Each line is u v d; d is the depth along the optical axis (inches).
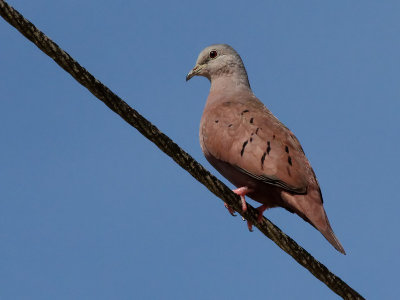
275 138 466.6
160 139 353.4
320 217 440.5
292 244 417.4
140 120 342.3
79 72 314.3
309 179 452.4
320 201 449.7
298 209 448.1
